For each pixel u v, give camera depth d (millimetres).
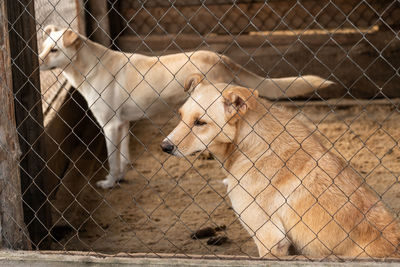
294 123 2732
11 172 2602
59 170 4832
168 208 4195
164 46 7309
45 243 3311
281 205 2564
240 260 2369
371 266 2268
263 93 4480
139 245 3576
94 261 2426
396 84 6922
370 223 2482
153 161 5320
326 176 2576
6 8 2715
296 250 2693
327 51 7004
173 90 4508
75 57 4453
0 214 2564
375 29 7227
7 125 2570
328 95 7039
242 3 7320
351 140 5570
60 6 5543
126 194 4539
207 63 4449
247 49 7188
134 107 4629
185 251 3455
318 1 7207
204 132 2682
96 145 5781
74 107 5742
